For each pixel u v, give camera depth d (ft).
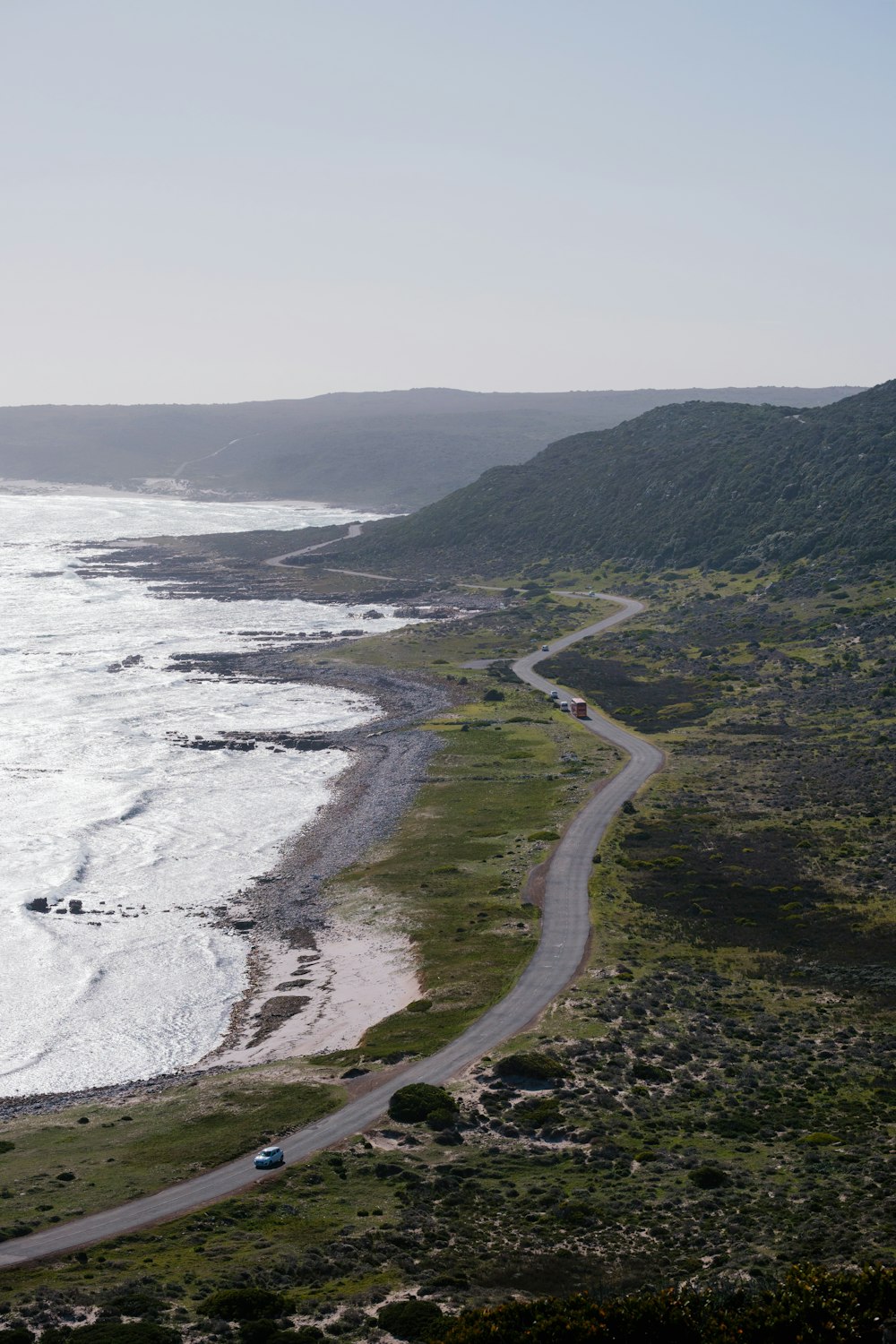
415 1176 180.86
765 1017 246.27
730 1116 201.16
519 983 266.98
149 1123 209.97
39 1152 199.31
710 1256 149.48
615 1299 129.39
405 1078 221.66
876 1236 148.36
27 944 305.53
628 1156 186.09
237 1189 179.42
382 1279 146.61
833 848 361.71
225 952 302.86
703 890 328.70
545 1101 207.82
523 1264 149.48
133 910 330.13
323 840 392.88
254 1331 131.03
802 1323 118.93
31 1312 138.41
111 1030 261.24
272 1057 242.78
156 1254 156.87
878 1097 206.80
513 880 341.62
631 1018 244.83
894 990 257.55
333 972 286.87
